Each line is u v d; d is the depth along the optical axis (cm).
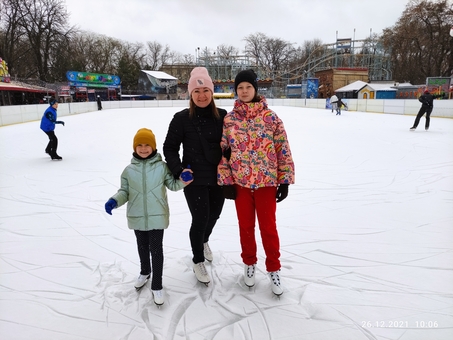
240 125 211
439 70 3309
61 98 3167
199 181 215
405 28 3406
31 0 3203
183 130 218
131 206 209
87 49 4950
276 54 5959
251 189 214
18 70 3625
